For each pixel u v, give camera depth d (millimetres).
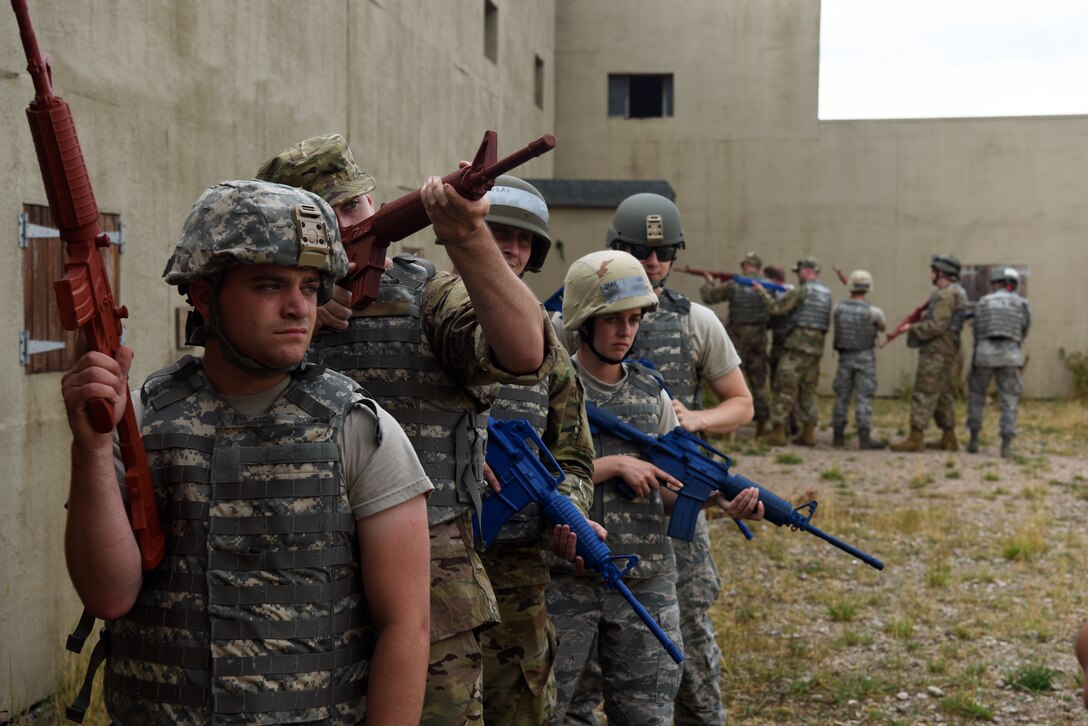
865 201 16906
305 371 1821
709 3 16938
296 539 1732
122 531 1683
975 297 16828
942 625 6066
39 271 4238
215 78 5598
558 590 3180
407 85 9086
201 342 1818
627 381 3539
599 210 12336
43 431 4277
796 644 5680
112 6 4641
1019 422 14430
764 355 12922
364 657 1817
